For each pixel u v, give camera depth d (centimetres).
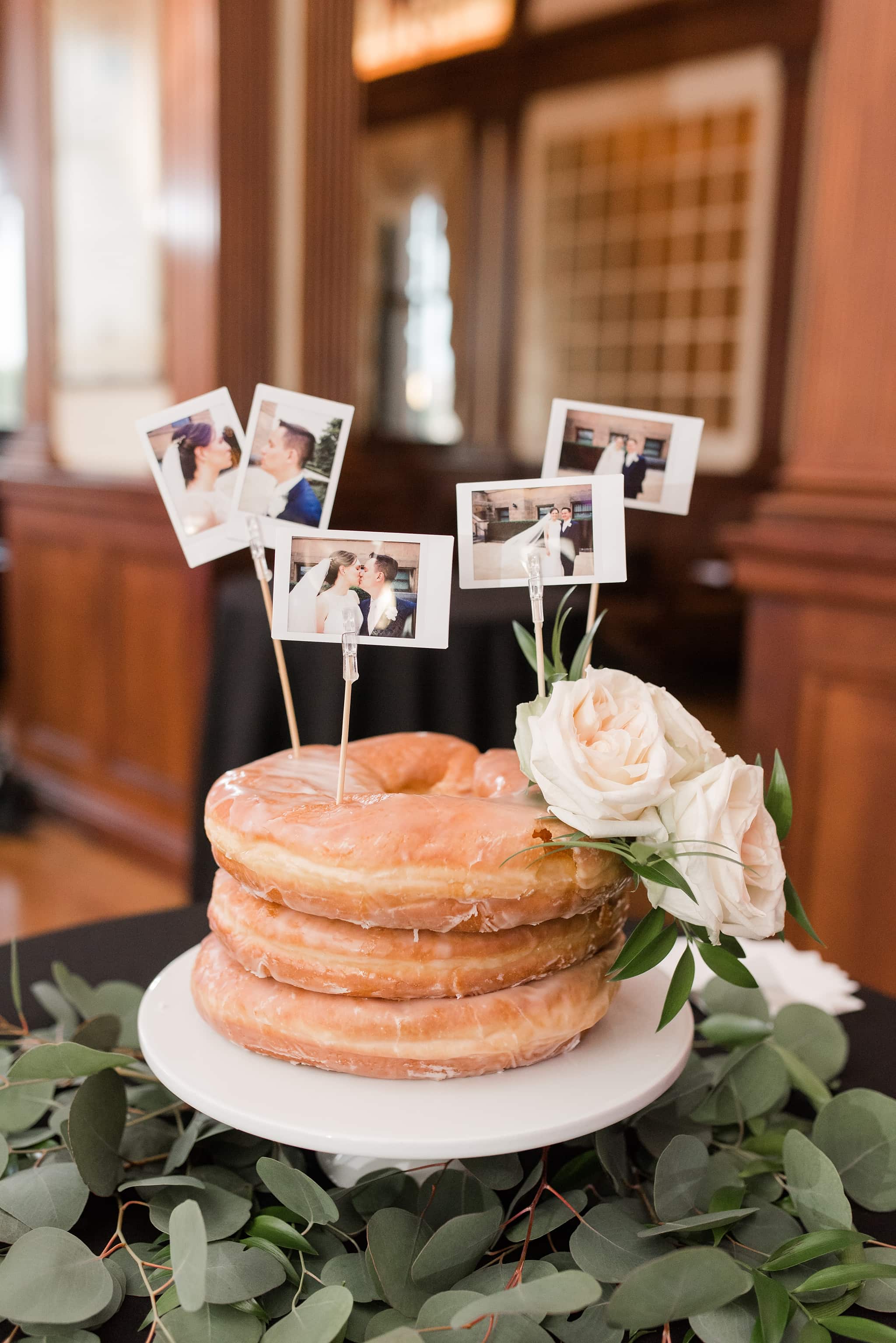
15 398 542
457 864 55
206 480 70
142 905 276
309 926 58
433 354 618
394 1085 58
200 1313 50
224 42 252
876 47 183
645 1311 46
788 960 96
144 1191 60
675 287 542
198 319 269
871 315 187
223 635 200
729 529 205
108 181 295
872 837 195
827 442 195
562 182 566
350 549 63
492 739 194
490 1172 59
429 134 602
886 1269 51
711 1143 67
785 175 499
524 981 60
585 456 71
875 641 189
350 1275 53
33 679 355
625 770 54
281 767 68
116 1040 69
